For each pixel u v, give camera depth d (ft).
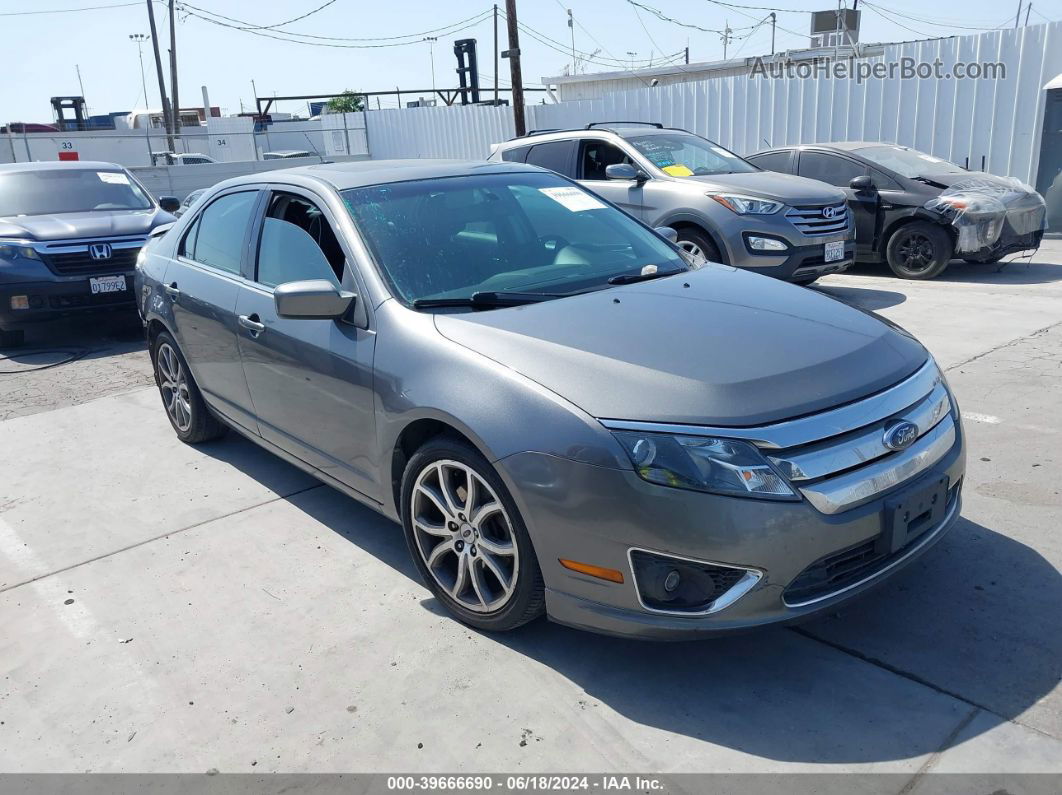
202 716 9.16
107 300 25.91
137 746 8.79
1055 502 12.56
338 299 10.92
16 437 18.48
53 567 12.67
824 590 8.64
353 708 9.11
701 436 8.24
